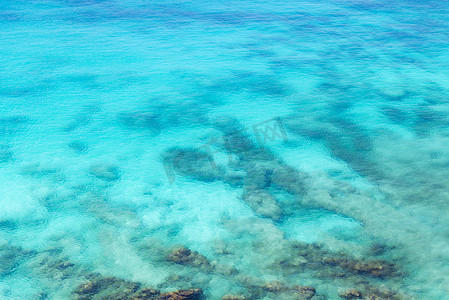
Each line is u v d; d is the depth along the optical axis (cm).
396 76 2108
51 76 2125
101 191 1305
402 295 898
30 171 1403
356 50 2450
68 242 1095
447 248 1027
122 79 2105
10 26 2794
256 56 2383
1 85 2022
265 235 1098
